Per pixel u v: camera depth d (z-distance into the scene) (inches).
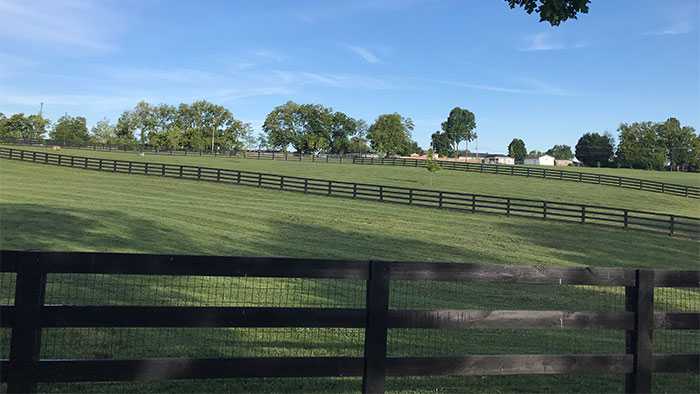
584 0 264.2
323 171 2181.3
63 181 1398.9
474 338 309.4
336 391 210.7
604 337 330.0
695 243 864.9
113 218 810.8
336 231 824.3
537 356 185.9
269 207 1071.0
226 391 207.5
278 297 381.4
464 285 486.0
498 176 2122.3
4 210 818.8
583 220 1013.8
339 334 301.3
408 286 468.1
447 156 5590.6
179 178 1565.0
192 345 265.6
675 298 489.1
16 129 4269.2
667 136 4781.0
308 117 4685.0
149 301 347.9
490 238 833.5
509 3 280.2
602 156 5098.4
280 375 173.0
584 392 222.2
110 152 2770.7
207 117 4724.4
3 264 157.2
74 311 161.8
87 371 162.2
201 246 641.6
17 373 157.6
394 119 4660.4
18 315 158.1
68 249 559.5
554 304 436.5
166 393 202.8
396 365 178.2
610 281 189.6
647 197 1683.1
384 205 1184.8
